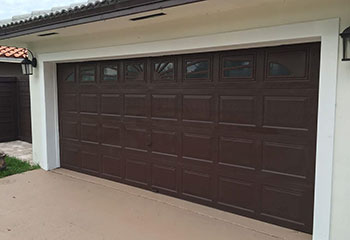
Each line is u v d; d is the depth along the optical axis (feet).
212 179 13.79
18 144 28.91
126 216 13.30
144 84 15.80
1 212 13.79
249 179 12.67
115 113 17.30
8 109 30.04
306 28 10.08
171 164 15.17
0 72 34.14
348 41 8.98
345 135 9.77
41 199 15.29
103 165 18.35
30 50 20.03
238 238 11.34
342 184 9.95
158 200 14.96
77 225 12.53
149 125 15.83
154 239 11.39
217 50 12.92
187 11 11.34
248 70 12.32
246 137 12.61
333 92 9.84
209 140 13.70
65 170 20.29
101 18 11.89
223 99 13.12
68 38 17.49
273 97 11.78
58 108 20.51
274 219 12.17
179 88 14.48
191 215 13.28
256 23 11.06
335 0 9.51
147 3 10.30
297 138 11.34
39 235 11.74
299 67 11.08
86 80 18.57
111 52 15.71
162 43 13.74
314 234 10.61
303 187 11.35
